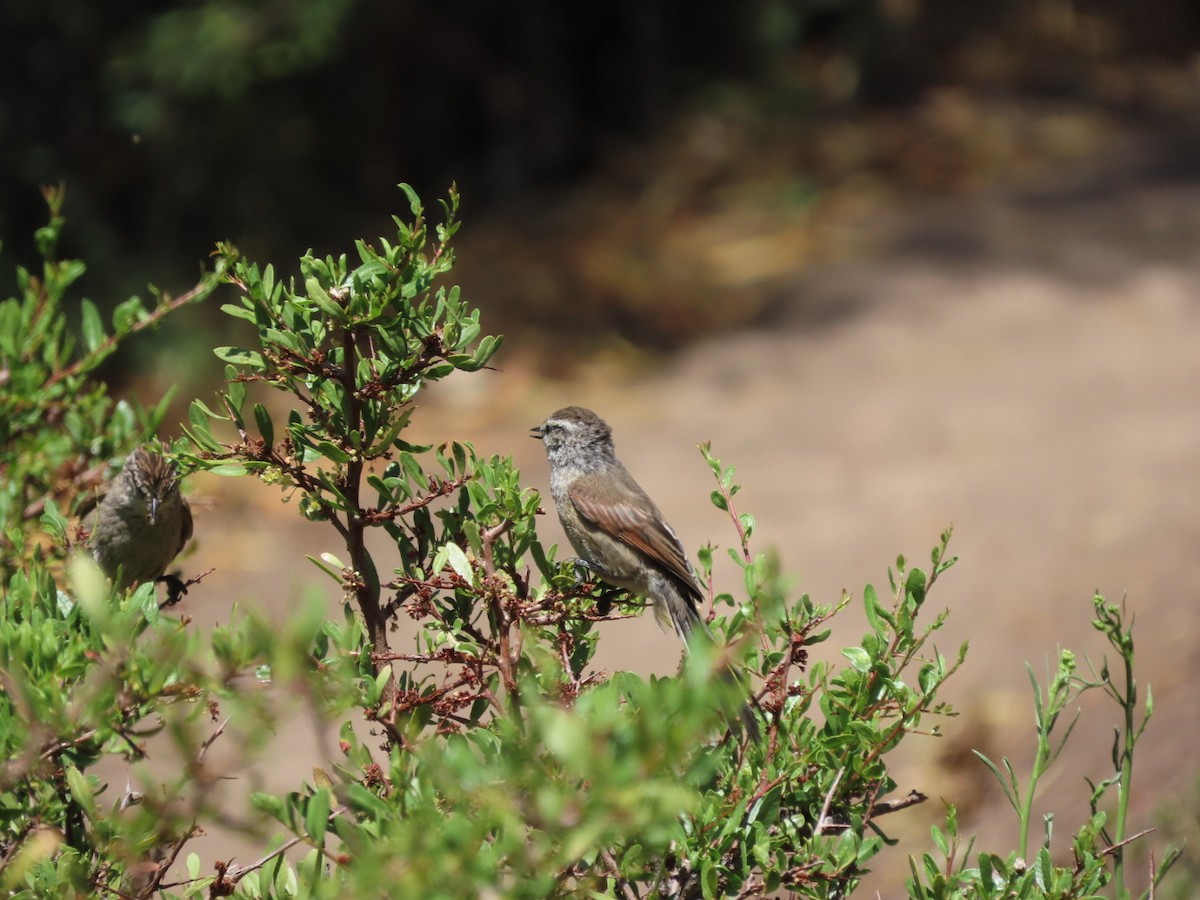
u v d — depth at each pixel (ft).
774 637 15.85
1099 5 102.94
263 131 73.82
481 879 9.77
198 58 68.74
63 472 22.47
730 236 77.51
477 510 15.88
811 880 14.29
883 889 29.04
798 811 15.40
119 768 32.48
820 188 81.87
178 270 70.54
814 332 65.67
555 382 63.31
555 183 87.04
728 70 93.86
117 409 23.18
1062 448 49.34
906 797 15.51
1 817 13.50
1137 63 98.37
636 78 90.79
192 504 25.03
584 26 90.53
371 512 15.39
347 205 80.28
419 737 13.92
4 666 12.50
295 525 52.90
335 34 73.05
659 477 52.49
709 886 13.55
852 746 15.12
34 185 69.97
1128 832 26.07
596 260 75.31
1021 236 72.84
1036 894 14.60
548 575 16.88
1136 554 40.65
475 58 86.28
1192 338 59.06
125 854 10.73
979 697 35.73
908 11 95.66
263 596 46.85
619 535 25.95
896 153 85.10
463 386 62.95
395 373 15.40
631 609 17.67
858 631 39.09
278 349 15.07
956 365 59.77
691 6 94.84
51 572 18.43
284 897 13.58
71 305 66.39
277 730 10.73
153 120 70.23
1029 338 61.62
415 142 86.43
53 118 72.69
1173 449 47.60
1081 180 79.61
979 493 46.96
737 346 65.31
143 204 72.84
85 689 11.90
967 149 85.30
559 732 9.18
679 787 10.64
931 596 41.24
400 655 14.43
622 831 10.81
